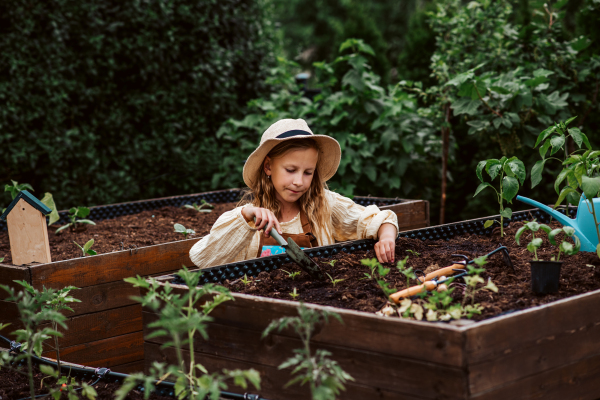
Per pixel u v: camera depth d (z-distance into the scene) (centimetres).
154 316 201
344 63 736
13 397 205
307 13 1739
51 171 543
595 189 209
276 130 259
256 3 675
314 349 168
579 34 534
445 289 182
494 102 432
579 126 493
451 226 297
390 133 512
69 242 349
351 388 161
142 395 199
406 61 727
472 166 603
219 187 617
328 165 275
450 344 143
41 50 523
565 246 201
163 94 592
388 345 154
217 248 245
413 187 545
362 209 282
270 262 236
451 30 537
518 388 153
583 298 169
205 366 190
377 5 1673
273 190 271
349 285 212
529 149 492
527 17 667
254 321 178
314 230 274
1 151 515
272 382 176
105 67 567
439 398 146
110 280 281
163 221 411
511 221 315
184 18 596
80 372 216
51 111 533
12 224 269
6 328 262
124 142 579
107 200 566
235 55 638
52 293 201
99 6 550
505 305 176
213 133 640
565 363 164
